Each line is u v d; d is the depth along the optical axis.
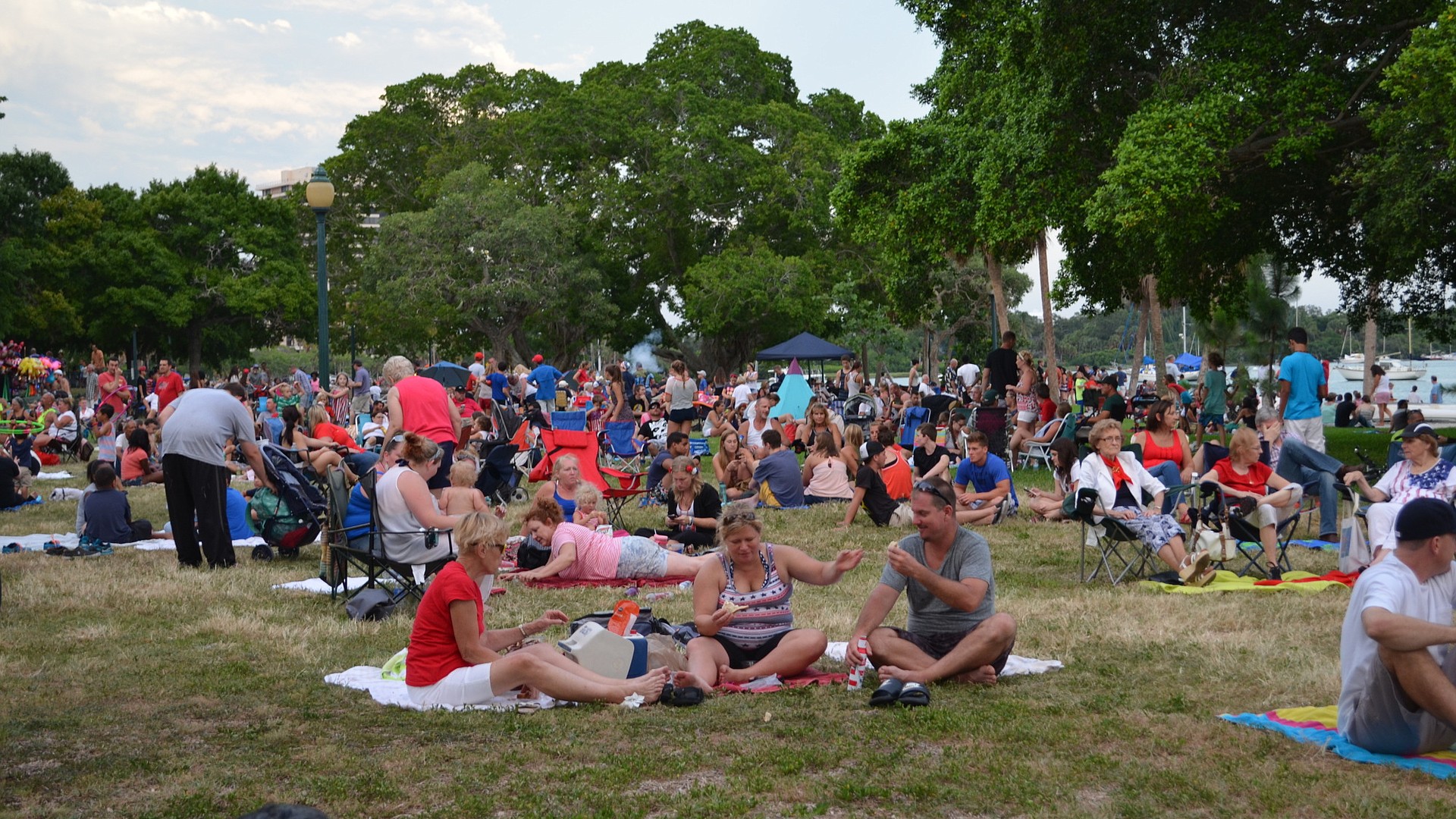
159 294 58.78
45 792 4.54
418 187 61.41
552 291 51.25
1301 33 17.91
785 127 54.00
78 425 26.59
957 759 4.84
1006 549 11.27
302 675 6.53
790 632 6.39
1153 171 16.41
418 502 8.62
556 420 17.64
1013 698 5.84
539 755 4.97
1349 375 63.72
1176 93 17.55
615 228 55.59
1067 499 9.53
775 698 5.93
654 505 15.38
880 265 53.72
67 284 56.97
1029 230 19.83
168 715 5.68
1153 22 18.73
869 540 12.11
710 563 6.46
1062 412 18.80
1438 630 4.52
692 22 58.44
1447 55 14.20
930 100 26.66
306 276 64.00
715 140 52.16
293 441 15.21
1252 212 21.14
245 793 4.49
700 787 4.51
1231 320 30.59
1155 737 5.12
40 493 17.98
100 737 5.30
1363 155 18.64
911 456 18.80
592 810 4.29
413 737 5.29
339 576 8.88
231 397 10.68
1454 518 4.77
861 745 5.07
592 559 9.75
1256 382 31.14
